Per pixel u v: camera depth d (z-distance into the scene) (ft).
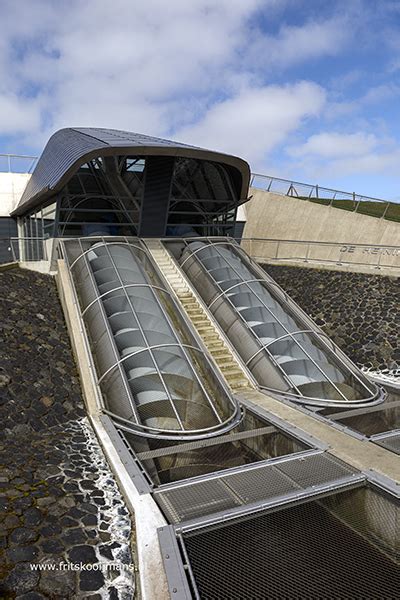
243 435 27.99
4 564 15.89
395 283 54.39
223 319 44.83
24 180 85.71
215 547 17.07
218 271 50.85
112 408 31.09
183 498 20.26
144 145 52.70
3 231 85.15
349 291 56.39
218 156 57.67
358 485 21.21
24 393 30.71
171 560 15.97
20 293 45.65
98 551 16.92
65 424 29.17
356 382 36.60
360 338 48.14
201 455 26.86
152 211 60.29
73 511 19.39
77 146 57.52
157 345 36.27
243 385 37.73
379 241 70.59
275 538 17.72
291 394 35.01
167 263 55.31
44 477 22.13
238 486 21.21
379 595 15.37
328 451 24.90
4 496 19.95
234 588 15.19
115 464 23.65
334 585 15.78
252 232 94.48
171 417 30.17
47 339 39.27
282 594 15.03
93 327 39.04
